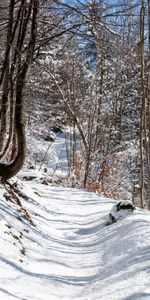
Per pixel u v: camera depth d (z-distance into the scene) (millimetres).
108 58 8703
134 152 22281
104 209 11484
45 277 5340
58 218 9875
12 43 8523
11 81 8250
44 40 9055
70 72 18000
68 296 4965
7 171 8375
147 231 6801
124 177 21734
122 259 5934
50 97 20203
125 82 22344
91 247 7609
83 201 12680
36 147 21859
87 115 21516
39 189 13234
